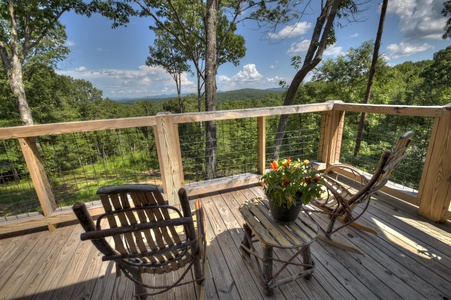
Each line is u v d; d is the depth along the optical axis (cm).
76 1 644
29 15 645
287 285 133
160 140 214
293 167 133
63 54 927
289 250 164
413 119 527
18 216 204
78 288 140
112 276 149
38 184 194
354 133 844
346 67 946
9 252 178
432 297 121
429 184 189
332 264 148
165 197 234
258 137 266
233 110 231
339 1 465
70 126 183
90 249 178
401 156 147
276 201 123
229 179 265
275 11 629
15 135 175
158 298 129
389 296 123
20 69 662
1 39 639
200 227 131
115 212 84
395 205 220
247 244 155
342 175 287
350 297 123
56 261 166
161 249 100
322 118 289
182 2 679
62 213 206
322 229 178
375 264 147
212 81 554
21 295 137
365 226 181
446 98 1073
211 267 150
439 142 177
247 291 130
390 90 1059
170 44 1222
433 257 151
